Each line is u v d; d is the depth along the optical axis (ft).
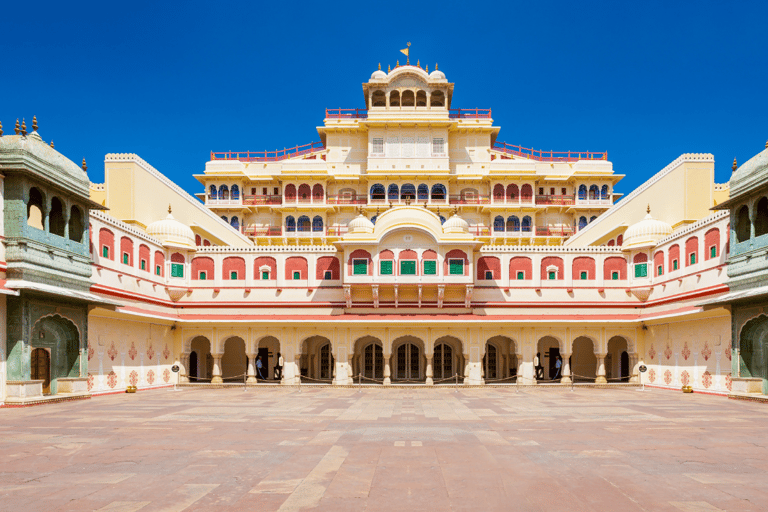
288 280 112.57
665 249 103.60
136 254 97.81
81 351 78.02
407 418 57.06
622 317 108.88
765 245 71.72
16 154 65.00
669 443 42.01
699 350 90.43
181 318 108.37
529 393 90.68
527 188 164.66
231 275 113.09
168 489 29.25
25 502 27.02
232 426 51.01
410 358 121.08
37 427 50.16
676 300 97.30
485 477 31.60
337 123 167.73
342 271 111.86
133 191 104.83
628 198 125.49
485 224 164.96
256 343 109.50
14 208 65.92
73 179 74.49
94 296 76.38
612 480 30.96
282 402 74.59
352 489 29.22
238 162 171.12
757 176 71.56
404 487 29.60
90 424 52.13
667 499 27.48
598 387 106.01
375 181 161.89
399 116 163.43
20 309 66.44
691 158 107.24
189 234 112.78
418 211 108.68
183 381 109.09
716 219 85.87
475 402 74.69
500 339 122.21
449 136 167.63
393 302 110.22
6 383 66.18
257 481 30.81
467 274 107.65
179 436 45.29
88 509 25.96
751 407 67.15
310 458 36.55
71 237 78.18
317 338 122.93
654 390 98.27
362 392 93.45
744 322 76.28
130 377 94.22
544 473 32.53
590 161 171.22
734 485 29.94
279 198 170.40
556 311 111.55
